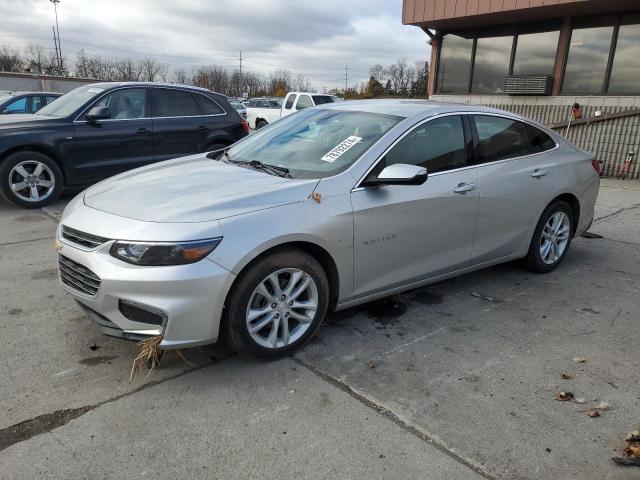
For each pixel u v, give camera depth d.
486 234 4.19
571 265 5.21
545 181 4.58
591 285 4.66
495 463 2.38
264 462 2.34
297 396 2.84
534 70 13.10
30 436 2.45
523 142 4.54
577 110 11.84
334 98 17.62
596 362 3.31
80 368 3.04
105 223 2.90
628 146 11.06
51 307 3.83
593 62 12.10
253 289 2.94
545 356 3.36
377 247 3.45
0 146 6.48
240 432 2.53
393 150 3.55
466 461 2.38
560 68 12.57
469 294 4.36
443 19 13.16
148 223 2.80
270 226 2.94
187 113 7.99
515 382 3.04
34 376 2.94
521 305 4.17
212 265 2.76
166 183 3.39
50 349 3.24
